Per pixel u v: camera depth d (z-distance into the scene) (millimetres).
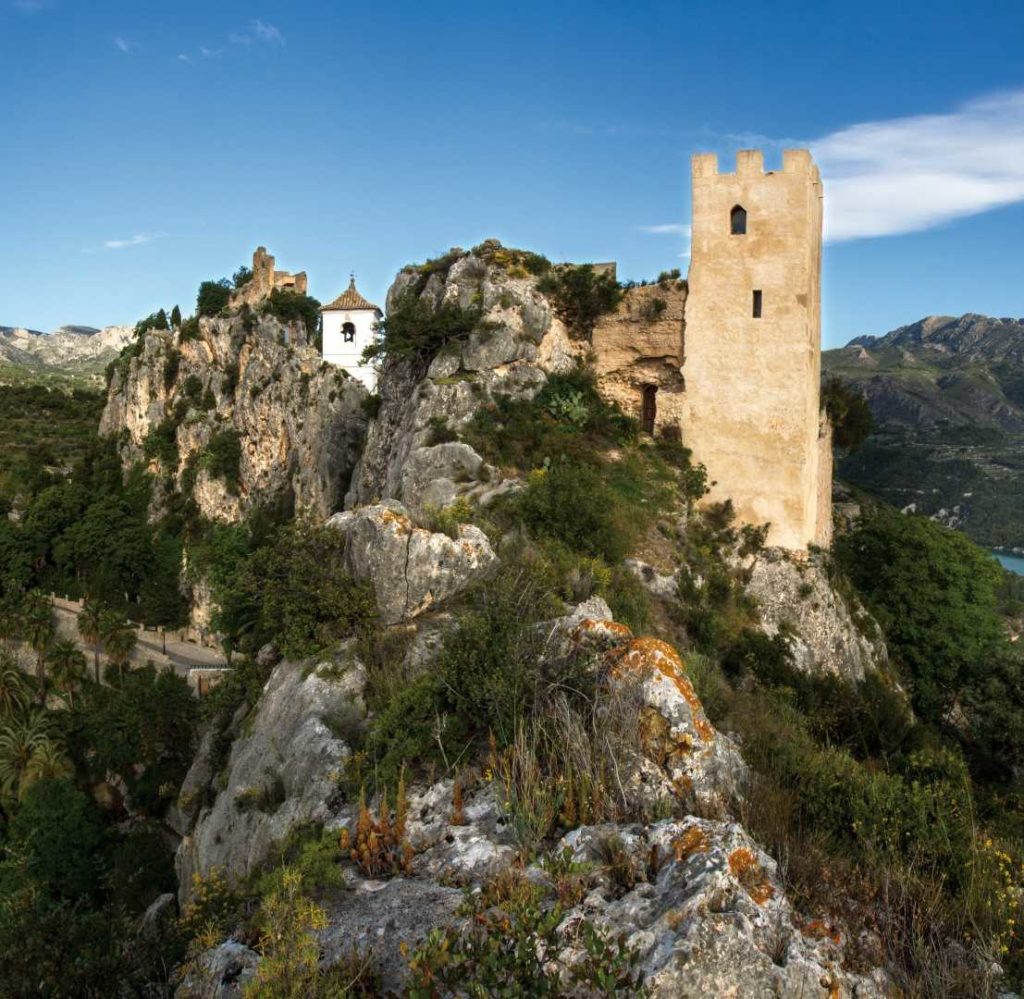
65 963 8414
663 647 10703
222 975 7883
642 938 6609
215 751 21203
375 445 41500
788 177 30844
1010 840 11953
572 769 9680
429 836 9812
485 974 5844
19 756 46938
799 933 7066
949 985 7012
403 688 14398
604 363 36250
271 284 87812
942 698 35031
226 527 72938
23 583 75188
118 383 101938
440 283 39625
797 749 12023
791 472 31250
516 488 27641
